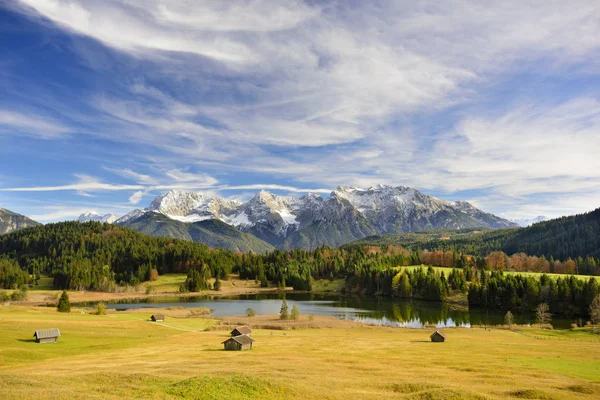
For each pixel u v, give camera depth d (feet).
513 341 313.73
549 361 215.10
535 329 389.39
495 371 186.19
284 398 132.57
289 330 405.39
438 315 538.06
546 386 155.33
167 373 165.27
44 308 523.70
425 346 284.82
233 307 627.87
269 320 467.93
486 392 144.05
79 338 301.02
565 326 430.61
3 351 221.46
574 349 265.54
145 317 478.59
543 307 456.04
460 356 234.58
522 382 162.40
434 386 151.74
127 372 166.91
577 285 521.24
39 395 120.37
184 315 519.60
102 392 131.44
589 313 462.60
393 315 537.24
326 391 142.72
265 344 297.33
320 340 324.60
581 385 154.10
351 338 340.59
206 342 306.14
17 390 126.00
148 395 128.47
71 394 123.75
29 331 308.60
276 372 169.78
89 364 197.98
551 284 554.46
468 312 564.71
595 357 231.09
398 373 180.65
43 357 226.17
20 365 197.67
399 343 303.89
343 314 545.03
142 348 270.67
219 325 417.69
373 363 208.44
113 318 449.48
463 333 374.02
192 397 128.36
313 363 203.72
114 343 287.89
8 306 524.52
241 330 318.65
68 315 450.71
